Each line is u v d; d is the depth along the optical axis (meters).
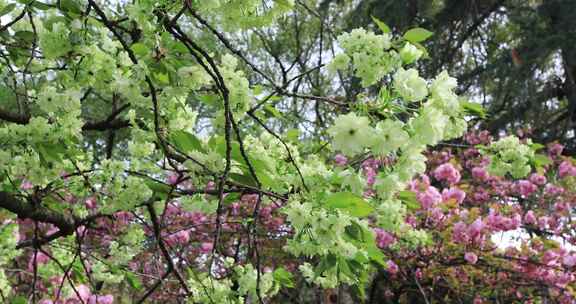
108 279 4.14
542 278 7.48
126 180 2.79
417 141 1.79
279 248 7.90
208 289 2.67
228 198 2.79
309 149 3.80
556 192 8.83
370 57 2.02
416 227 7.14
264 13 2.18
